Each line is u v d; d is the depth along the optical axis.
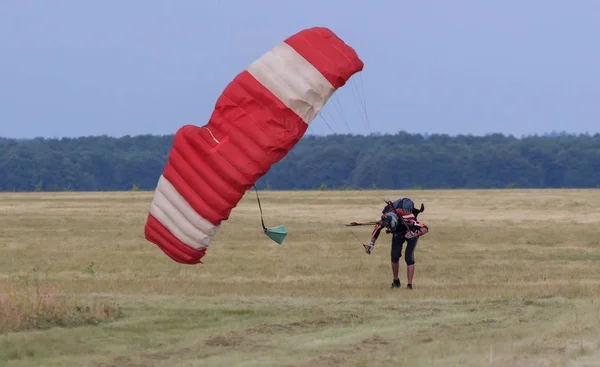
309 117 32.28
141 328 30.59
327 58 32.34
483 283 44.06
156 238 33.28
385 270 49.81
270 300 37.03
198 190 32.19
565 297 37.72
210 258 54.84
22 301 32.34
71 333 29.45
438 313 33.84
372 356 25.73
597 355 25.36
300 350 26.89
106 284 43.03
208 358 26.00
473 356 25.42
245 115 32.03
